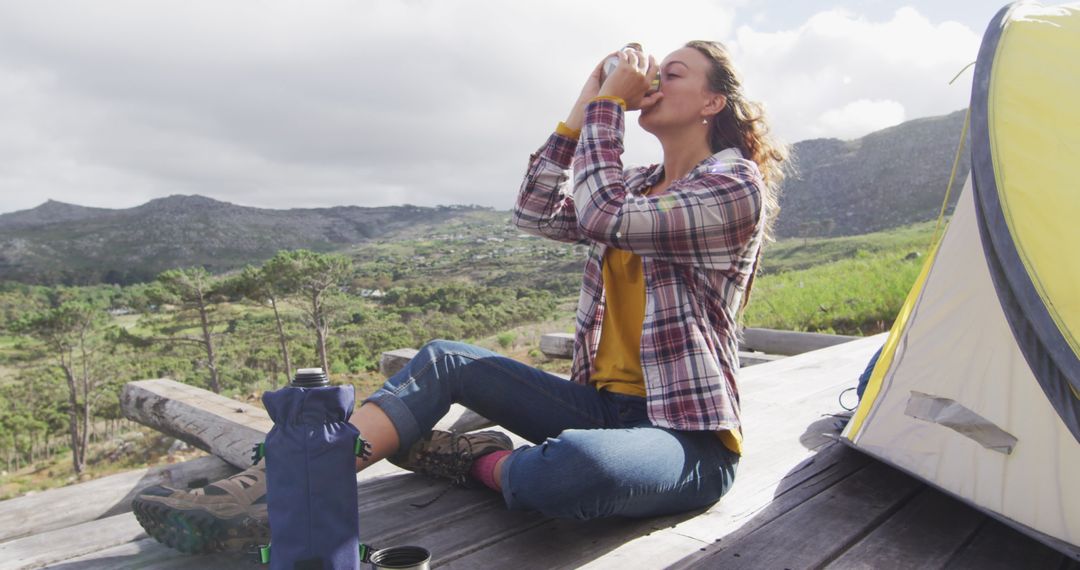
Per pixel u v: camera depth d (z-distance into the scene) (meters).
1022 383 1.62
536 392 1.77
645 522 1.77
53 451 47.81
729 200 1.60
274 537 1.28
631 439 1.54
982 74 1.55
